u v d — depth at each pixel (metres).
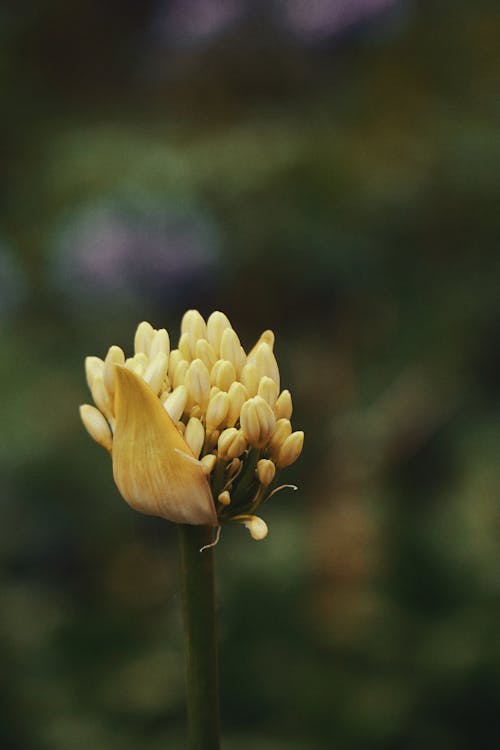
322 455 1.59
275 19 1.71
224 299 1.72
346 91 1.71
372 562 1.39
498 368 1.59
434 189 1.61
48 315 1.78
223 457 0.55
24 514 1.69
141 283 1.65
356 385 1.58
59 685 1.25
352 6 1.63
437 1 1.68
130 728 1.21
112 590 1.71
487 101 1.64
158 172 1.59
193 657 0.55
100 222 1.65
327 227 1.64
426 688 1.22
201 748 0.55
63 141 1.81
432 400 1.56
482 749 1.18
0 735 1.18
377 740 1.17
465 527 1.40
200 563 0.55
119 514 1.72
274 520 1.52
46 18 2.32
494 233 1.62
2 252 1.70
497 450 1.48
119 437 0.55
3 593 1.43
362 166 1.62
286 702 1.22
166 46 1.85
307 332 1.72
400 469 1.59
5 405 1.61
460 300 1.57
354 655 1.28
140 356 0.57
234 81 1.77
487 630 1.25
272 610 1.34
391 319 1.60
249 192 1.62
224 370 0.56
